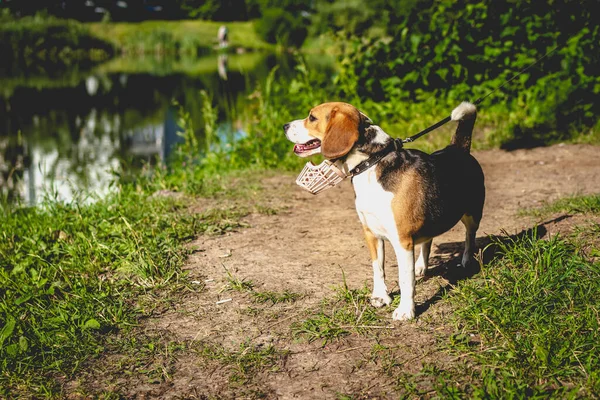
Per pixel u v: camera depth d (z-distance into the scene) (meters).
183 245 2.34
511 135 3.63
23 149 4.76
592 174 2.90
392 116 4.14
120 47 16.86
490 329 1.69
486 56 4.16
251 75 9.75
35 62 13.38
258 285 2.03
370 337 1.73
